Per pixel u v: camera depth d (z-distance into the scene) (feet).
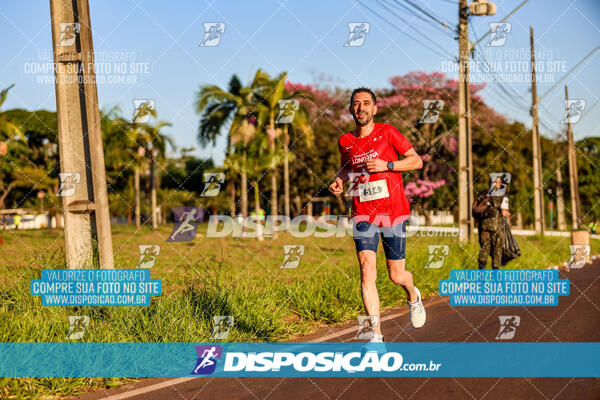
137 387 13.67
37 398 12.67
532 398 11.00
